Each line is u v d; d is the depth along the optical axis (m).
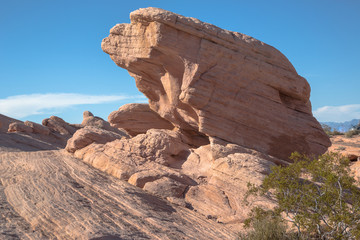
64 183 12.95
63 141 41.88
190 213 12.36
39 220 8.89
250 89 17.80
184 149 18.19
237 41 17.16
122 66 20.53
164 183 14.02
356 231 7.81
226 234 10.55
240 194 13.38
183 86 17.36
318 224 8.55
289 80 17.97
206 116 17.56
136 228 9.45
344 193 9.10
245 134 18.05
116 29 19.52
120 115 25.59
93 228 8.54
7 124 44.16
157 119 26.31
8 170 15.84
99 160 17.06
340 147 32.12
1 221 8.52
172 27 16.83
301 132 18.42
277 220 9.41
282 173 10.04
